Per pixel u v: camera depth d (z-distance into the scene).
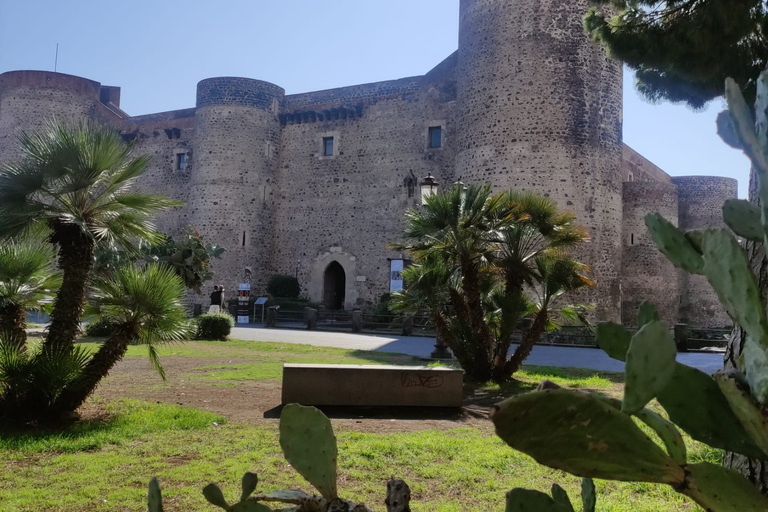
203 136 33.28
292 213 33.50
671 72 11.02
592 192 22.34
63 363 6.66
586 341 18.75
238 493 4.53
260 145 33.47
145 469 5.19
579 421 1.20
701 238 1.41
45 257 7.67
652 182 28.80
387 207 30.80
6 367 6.62
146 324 7.12
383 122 31.48
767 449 1.26
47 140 6.72
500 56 22.98
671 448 1.32
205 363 12.42
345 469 5.21
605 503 4.43
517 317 10.32
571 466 1.22
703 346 17.59
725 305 1.33
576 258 21.88
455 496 4.61
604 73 23.08
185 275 22.78
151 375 10.65
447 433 6.65
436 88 30.16
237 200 32.59
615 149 23.31
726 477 1.29
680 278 33.28
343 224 31.97
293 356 13.88
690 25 9.77
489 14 23.47
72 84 36.56
